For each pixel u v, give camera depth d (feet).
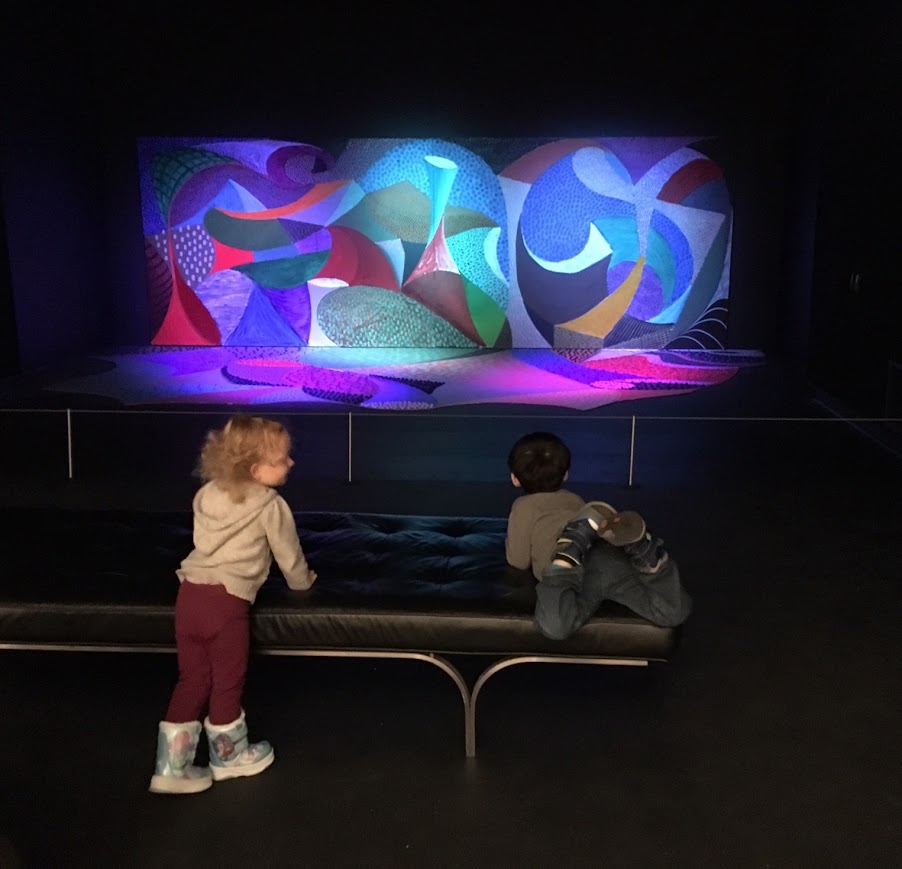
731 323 35.19
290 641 8.61
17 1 29.37
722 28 32.99
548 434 9.31
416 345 35.01
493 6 33.06
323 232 34.40
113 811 7.94
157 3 33.42
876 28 24.84
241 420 8.27
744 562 13.58
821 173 29.50
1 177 28.71
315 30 33.37
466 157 33.78
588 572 8.55
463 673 10.25
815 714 9.45
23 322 30.09
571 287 34.47
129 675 10.16
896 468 18.99
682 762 8.63
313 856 7.40
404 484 17.83
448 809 7.97
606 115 33.63
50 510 11.12
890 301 23.21
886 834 7.64
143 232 34.86
